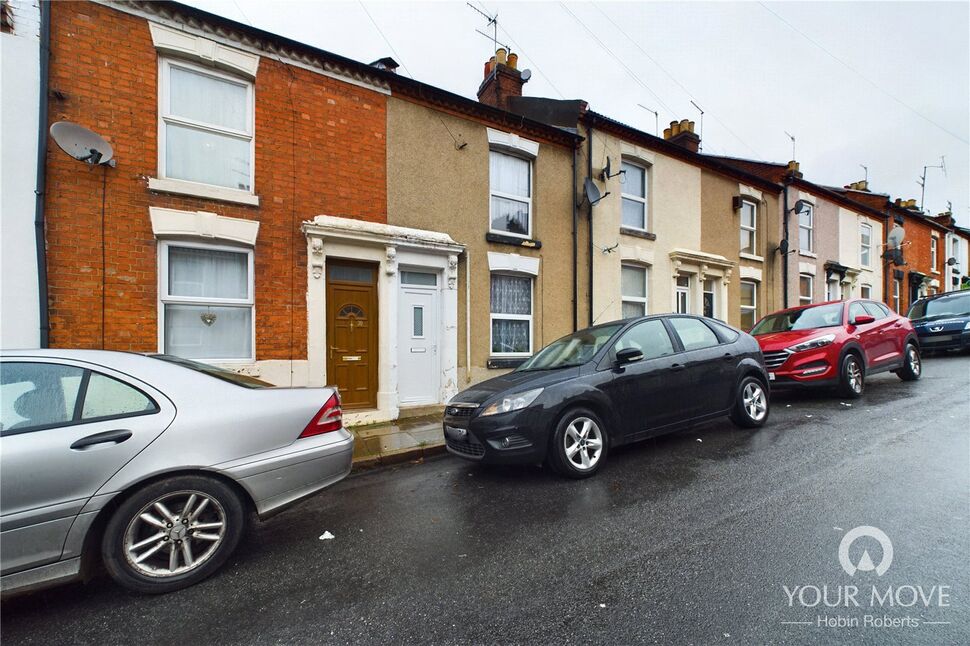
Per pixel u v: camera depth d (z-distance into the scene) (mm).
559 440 3928
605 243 9102
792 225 13023
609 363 4379
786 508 3174
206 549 2656
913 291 18375
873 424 5277
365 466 4766
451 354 7148
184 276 5469
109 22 5008
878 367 7258
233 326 5734
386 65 7227
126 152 5047
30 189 4559
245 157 5836
